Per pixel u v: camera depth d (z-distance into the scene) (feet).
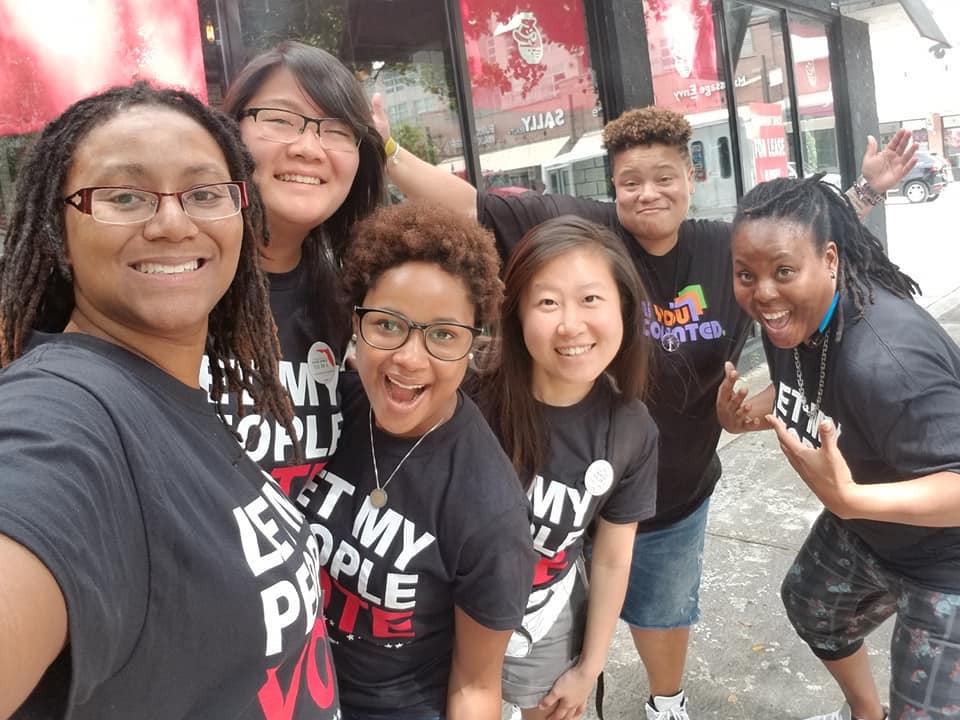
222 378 3.70
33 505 1.88
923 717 5.37
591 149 15.56
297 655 2.86
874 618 6.60
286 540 2.88
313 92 4.49
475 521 3.97
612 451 5.16
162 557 2.28
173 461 2.48
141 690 2.27
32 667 1.81
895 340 4.96
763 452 14.65
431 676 4.42
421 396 3.96
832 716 7.25
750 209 5.46
